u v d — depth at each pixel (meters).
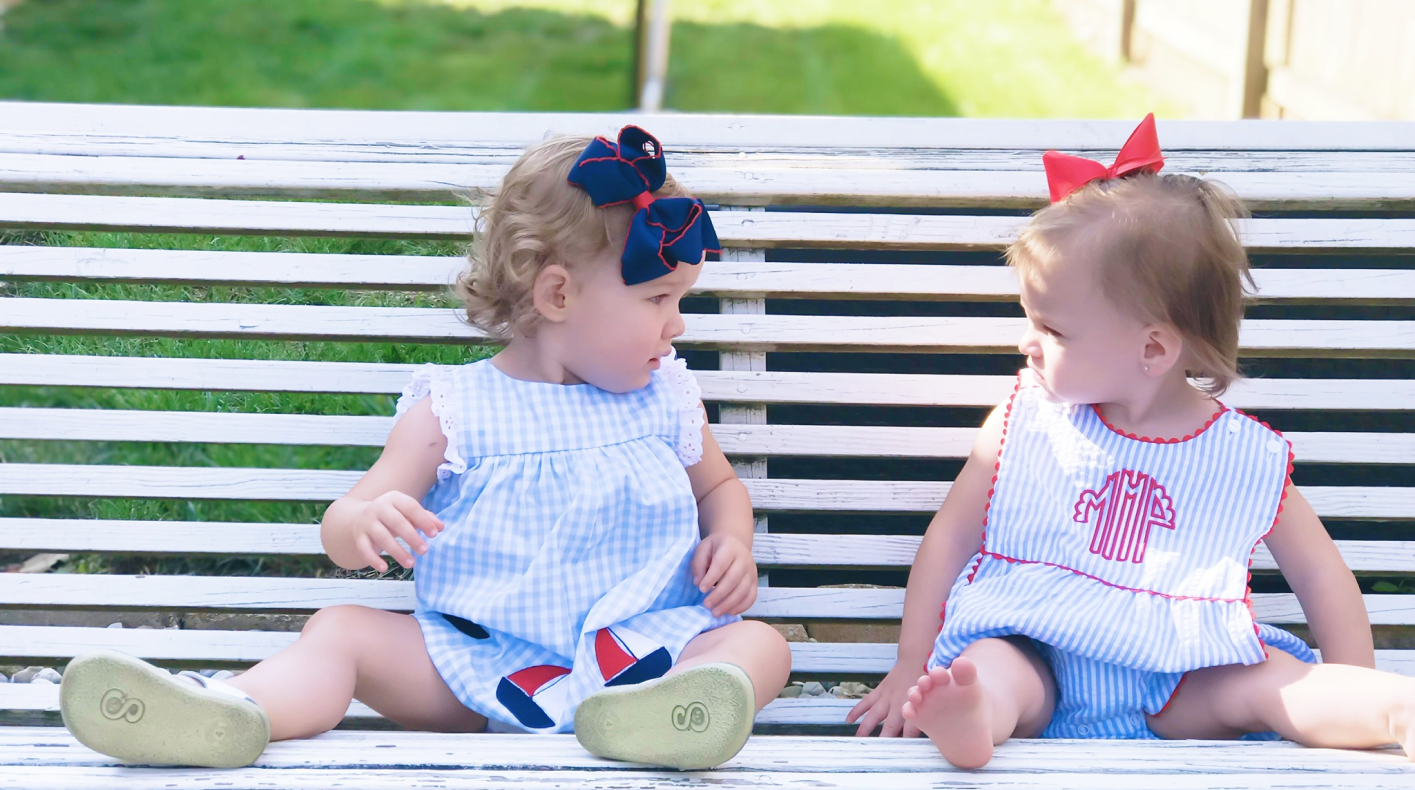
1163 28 5.54
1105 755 1.21
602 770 1.13
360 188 1.72
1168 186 1.50
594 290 1.50
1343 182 1.75
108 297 1.95
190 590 1.62
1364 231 1.72
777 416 2.01
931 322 1.73
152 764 1.12
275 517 2.16
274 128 1.76
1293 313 1.93
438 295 1.72
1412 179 1.75
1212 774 1.13
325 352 1.98
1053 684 1.54
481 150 1.77
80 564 2.25
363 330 1.69
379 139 1.77
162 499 1.65
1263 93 4.55
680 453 1.64
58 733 1.24
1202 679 1.47
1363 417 1.95
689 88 5.52
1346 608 1.52
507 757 1.17
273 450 2.42
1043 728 1.54
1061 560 1.56
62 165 1.69
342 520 1.42
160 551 1.64
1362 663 1.51
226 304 1.67
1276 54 4.46
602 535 1.53
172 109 1.76
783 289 1.72
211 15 6.07
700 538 1.65
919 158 1.79
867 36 6.48
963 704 1.12
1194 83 5.28
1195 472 1.56
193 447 2.44
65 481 1.63
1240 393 1.71
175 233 1.70
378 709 1.47
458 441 1.53
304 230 1.69
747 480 1.72
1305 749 1.24
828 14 6.93
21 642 1.57
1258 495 1.55
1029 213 1.87
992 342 1.72
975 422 2.00
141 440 1.65
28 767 1.11
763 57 6.05
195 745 1.11
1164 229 1.45
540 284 1.49
